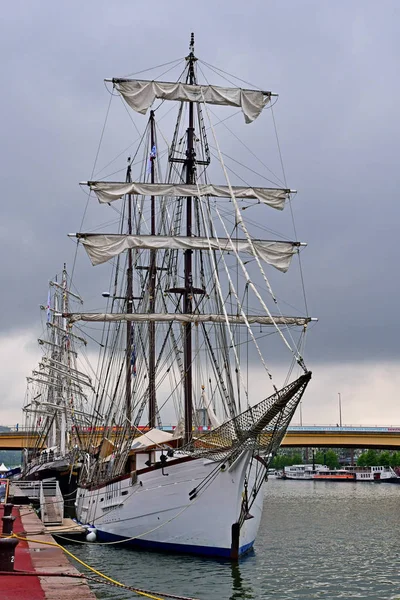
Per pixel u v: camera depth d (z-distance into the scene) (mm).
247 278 45500
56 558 30125
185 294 57938
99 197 59781
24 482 93562
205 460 43375
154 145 75188
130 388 65750
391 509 95562
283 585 38156
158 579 38156
